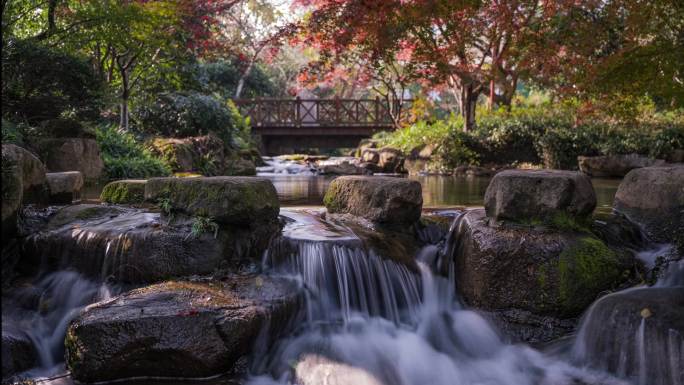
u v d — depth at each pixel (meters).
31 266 4.01
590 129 14.16
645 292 3.57
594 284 3.74
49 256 3.96
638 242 4.55
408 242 4.46
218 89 21.91
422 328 3.89
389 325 3.85
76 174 5.42
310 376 3.11
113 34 10.15
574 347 3.52
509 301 3.82
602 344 3.40
